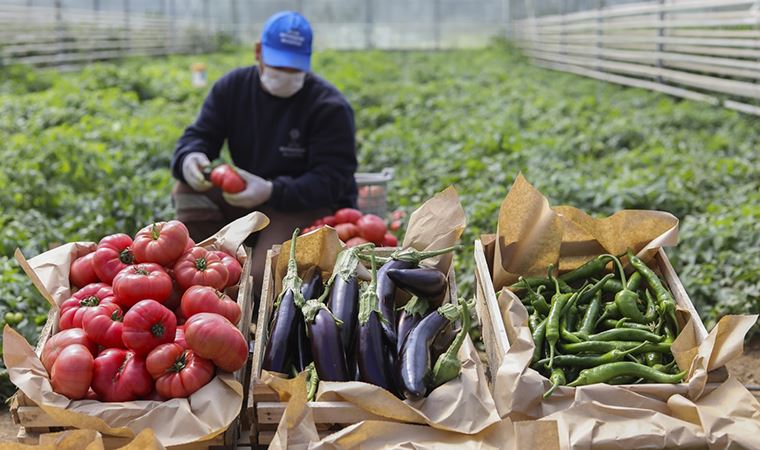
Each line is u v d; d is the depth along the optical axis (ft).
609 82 76.02
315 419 11.66
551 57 95.91
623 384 12.82
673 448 11.15
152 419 11.59
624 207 29.91
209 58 110.52
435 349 13.19
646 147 42.88
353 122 22.49
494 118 50.75
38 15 87.40
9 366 11.97
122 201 28.22
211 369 12.15
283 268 14.97
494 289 15.28
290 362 13.01
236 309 13.07
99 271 13.80
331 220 20.42
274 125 22.12
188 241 14.06
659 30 67.15
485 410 11.67
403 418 11.57
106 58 98.43
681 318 13.96
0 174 31.50
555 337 13.52
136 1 181.47
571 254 15.99
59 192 30.76
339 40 158.71
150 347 12.12
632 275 15.23
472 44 151.43
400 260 14.30
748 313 21.84
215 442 11.84
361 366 12.52
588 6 132.16
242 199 20.68
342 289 13.74
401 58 108.68
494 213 28.04
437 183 34.63
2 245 24.43
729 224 25.77
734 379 12.02
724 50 55.06
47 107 52.39
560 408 11.79
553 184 31.91
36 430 11.98
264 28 21.48
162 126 46.98
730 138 42.98
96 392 12.09
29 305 20.76
